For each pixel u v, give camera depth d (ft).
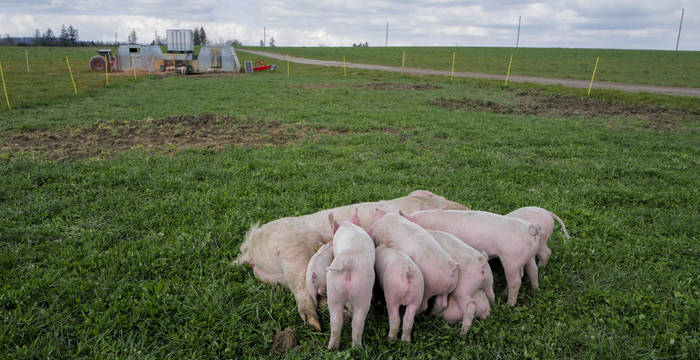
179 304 12.81
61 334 11.56
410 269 11.69
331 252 13.34
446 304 12.64
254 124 47.09
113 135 39.55
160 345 11.53
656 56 205.16
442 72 143.13
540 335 12.24
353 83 104.78
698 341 11.75
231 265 15.49
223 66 135.54
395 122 49.67
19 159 29.32
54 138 37.65
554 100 77.87
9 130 40.27
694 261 16.63
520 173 28.68
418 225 14.89
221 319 12.40
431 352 11.65
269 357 11.20
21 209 19.75
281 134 42.14
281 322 12.64
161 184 24.20
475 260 12.76
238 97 71.20
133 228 18.45
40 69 118.21
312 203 21.84
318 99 71.15
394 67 166.61
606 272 15.60
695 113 64.08
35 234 17.38
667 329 12.22
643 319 12.92
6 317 11.84
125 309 12.55
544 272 15.71
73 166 27.40
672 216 21.26
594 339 12.04
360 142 38.45
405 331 11.73
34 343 11.04
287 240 14.35
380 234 14.35
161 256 15.88
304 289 13.03
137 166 27.81
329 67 163.22
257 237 14.89
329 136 40.88
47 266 15.15
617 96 80.94
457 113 58.44
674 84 108.68
